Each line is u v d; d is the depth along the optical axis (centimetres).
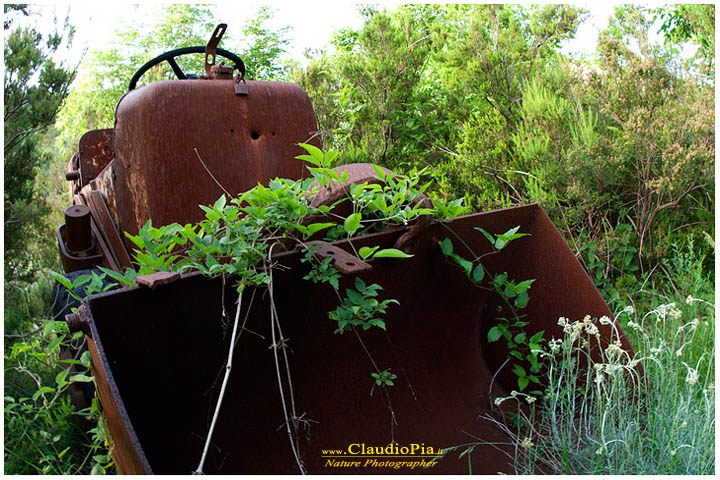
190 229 194
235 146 274
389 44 592
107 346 174
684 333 319
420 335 262
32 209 494
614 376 218
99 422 195
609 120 483
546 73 513
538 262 269
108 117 1108
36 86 487
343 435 233
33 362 329
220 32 295
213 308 194
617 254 434
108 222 318
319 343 230
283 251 207
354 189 216
